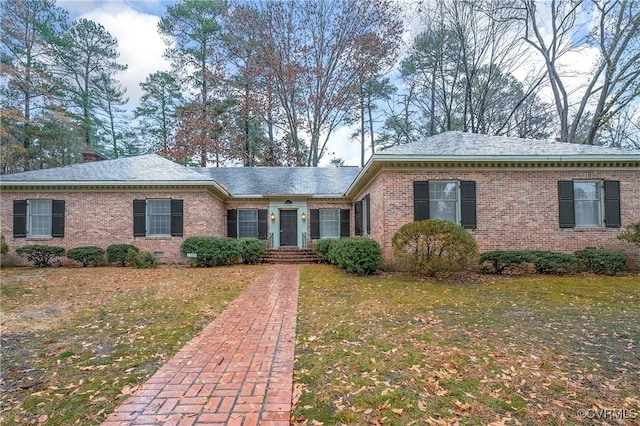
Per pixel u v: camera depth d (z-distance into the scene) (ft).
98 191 46.21
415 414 8.85
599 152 36.91
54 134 77.30
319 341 14.47
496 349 13.48
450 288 27.22
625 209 37.24
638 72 50.98
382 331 15.89
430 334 15.43
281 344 14.11
